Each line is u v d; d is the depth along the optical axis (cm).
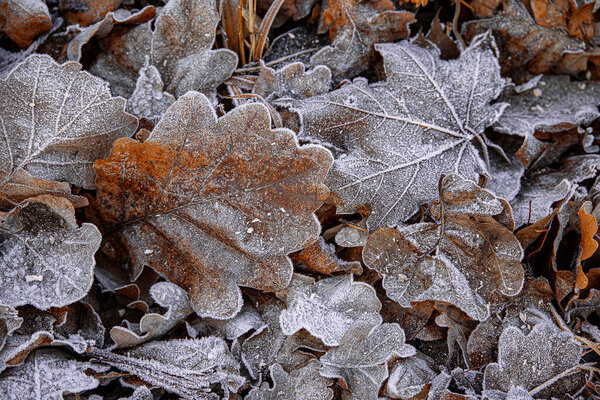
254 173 75
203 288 76
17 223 75
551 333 77
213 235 76
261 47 80
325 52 80
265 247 76
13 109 74
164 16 78
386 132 78
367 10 80
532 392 77
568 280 77
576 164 80
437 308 78
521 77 82
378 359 77
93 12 79
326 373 76
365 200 77
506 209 77
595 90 82
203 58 78
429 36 81
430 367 78
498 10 81
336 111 78
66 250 75
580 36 81
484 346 78
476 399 76
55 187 74
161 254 76
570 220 78
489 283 77
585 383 78
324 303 77
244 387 76
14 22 78
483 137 80
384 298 78
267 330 77
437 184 78
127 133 76
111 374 75
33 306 75
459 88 79
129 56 79
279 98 79
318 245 77
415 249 77
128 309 77
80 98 75
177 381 75
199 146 74
